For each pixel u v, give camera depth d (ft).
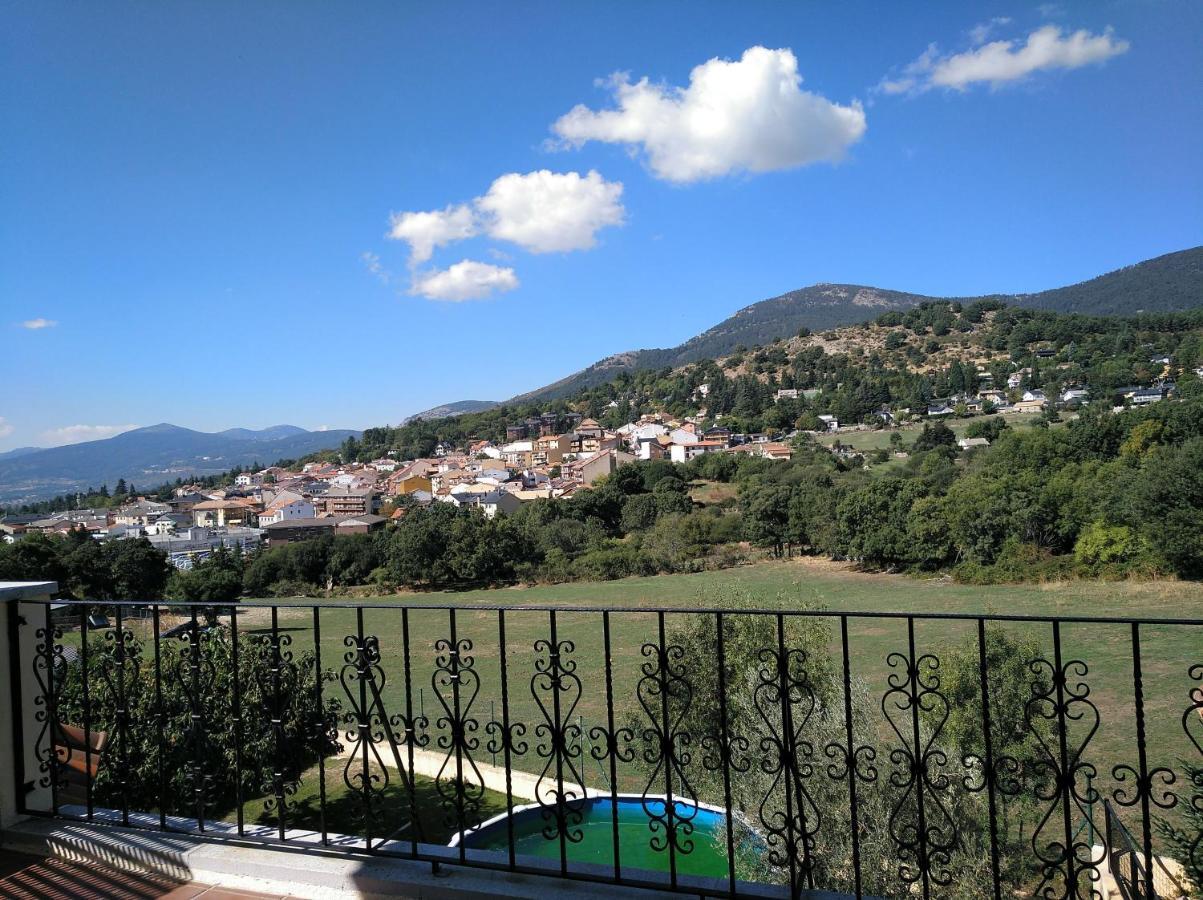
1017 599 117.80
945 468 194.18
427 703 75.15
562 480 388.98
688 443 383.45
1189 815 13.44
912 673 9.18
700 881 9.70
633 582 176.65
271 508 351.87
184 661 12.08
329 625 144.87
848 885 25.77
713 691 40.50
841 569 169.17
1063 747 8.68
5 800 12.35
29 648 12.77
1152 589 114.11
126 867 11.62
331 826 42.60
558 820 10.05
